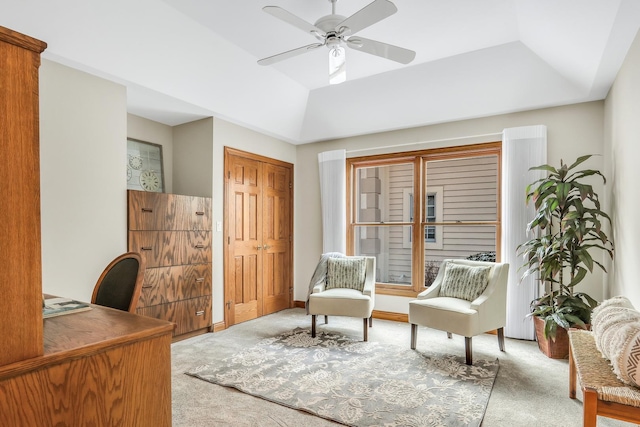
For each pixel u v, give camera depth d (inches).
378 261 192.1
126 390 42.0
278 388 95.2
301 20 84.7
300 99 171.9
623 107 102.1
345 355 120.4
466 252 174.1
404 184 189.9
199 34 115.6
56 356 35.7
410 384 97.8
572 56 108.1
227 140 159.6
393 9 76.4
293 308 197.0
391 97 157.5
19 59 34.0
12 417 32.8
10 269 33.3
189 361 114.7
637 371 52.9
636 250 91.3
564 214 120.0
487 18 108.3
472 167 174.7
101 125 110.7
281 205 193.3
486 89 139.7
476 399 89.0
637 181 89.9
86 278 106.4
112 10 95.2
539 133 137.8
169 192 163.3
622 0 71.6
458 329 113.3
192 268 141.3
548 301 123.8
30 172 34.7
